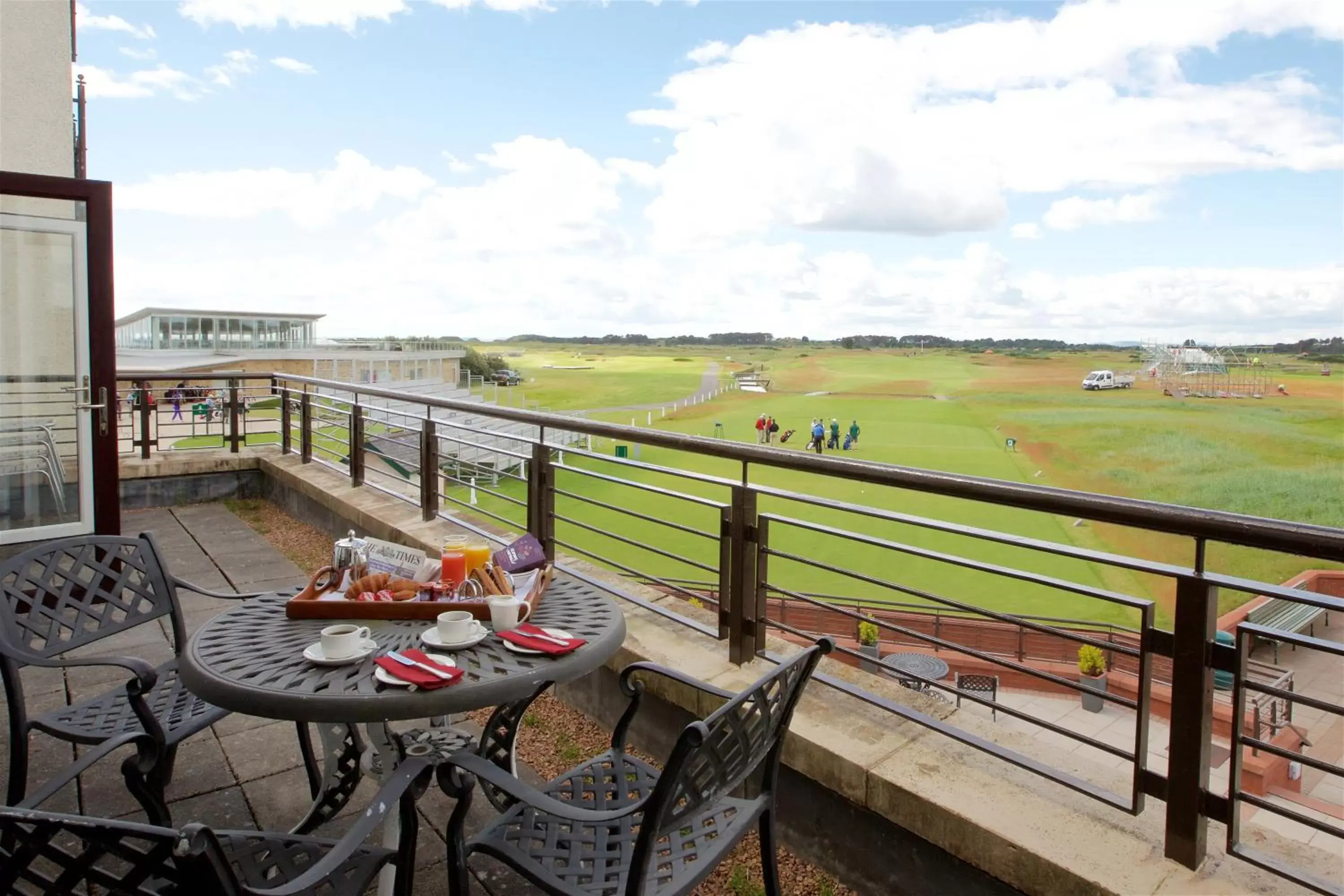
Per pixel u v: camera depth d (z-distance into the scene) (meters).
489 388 49.59
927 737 2.26
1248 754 9.37
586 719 3.21
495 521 5.10
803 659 1.58
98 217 4.70
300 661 1.76
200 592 2.60
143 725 1.90
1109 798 1.82
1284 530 1.46
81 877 1.07
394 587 2.15
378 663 1.68
